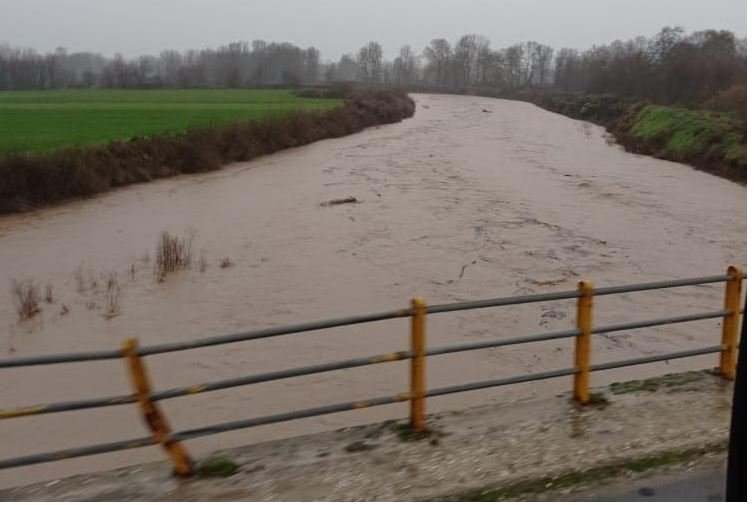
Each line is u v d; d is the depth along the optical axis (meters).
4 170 21.95
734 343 5.95
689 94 51.94
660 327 11.29
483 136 46.97
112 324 11.60
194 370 9.73
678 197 23.92
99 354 4.10
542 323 11.51
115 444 4.23
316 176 28.83
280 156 35.72
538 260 15.48
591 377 9.32
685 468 4.46
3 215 21.27
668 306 12.39
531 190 25.14
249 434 7.95
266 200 23.36
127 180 26.72
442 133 48.69
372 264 15.20
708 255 16.16
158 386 9.23
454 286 13.57
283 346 10.55
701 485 4.28
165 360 10.05
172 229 19.05
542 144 42.12
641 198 23.64
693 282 5.65
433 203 22.31
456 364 9.83
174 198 24.06
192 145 30.45
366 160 33.78
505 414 5.30
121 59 118.38
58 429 8.16
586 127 56.47
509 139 45.03
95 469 7.32
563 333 5.29
